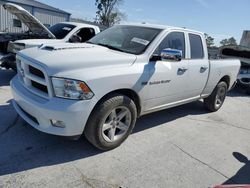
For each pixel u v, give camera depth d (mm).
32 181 2865
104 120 3408
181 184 3170
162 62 4102
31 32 7953
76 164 3281
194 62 4875
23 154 3367
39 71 3266
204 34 5312
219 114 6191
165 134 4539
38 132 3957
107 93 3348
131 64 3691
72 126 3111
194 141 4426
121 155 3623
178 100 4809
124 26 4828
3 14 21922
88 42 4672
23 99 3367
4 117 4379
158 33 4270
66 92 3057
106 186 2932
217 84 5922
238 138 4840
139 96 3820
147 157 3668
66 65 3129
